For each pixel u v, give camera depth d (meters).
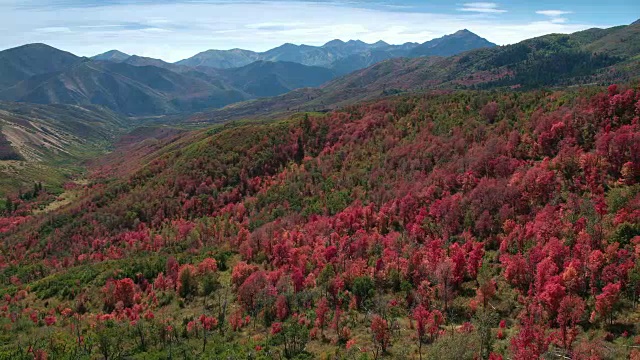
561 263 78.44
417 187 126.25
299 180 167.75
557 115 124.62
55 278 123.81
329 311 87.69
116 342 81.31
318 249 112.31
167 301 106.31
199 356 77.69
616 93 118.06
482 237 100.12
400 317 83.06
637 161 94.25
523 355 60.09
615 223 81.44
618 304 68.12
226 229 146.88
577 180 100.00
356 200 136.00
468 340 66.06
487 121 150.88
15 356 78.00
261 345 80.00
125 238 159.38
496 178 115.38
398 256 98.62
